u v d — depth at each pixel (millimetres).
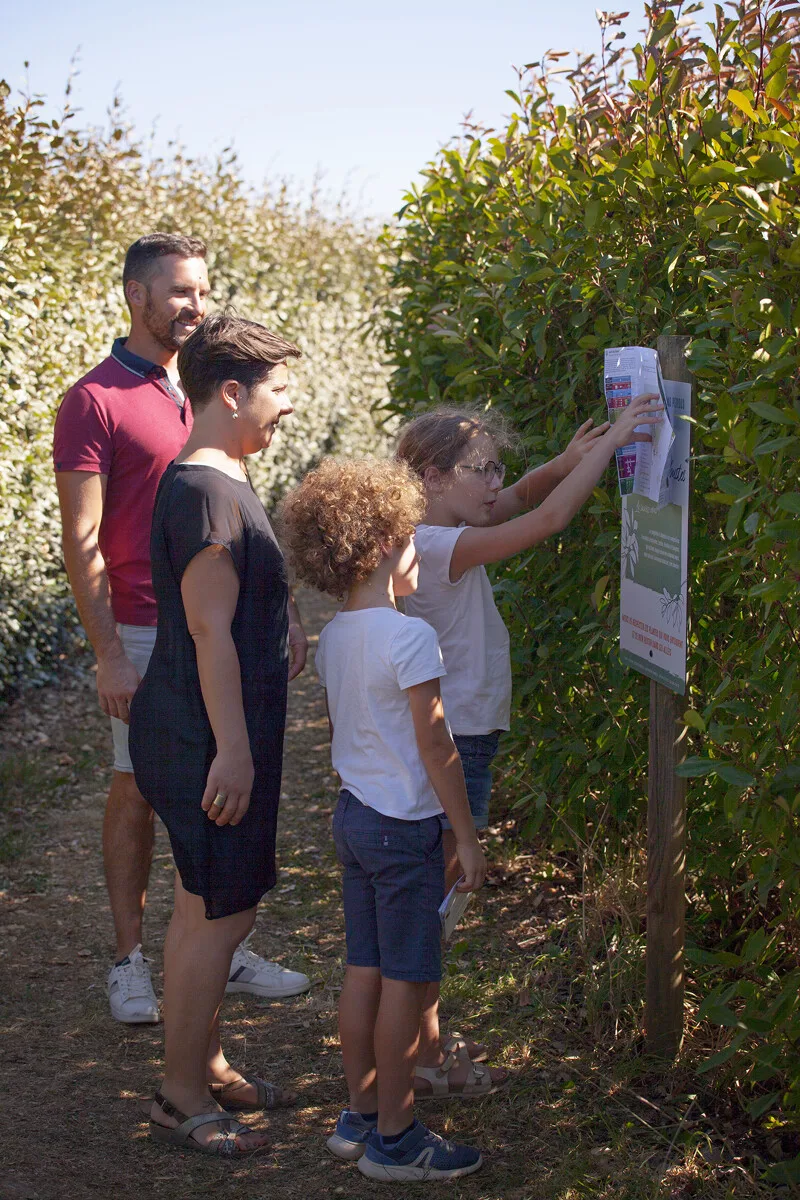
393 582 2416
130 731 2438
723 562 2736
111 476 3076
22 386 5590
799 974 2213
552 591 3580
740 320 2188
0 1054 2859
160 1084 2732
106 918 3750
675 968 2629
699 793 2867
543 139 3781
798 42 2740
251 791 2342
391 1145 2326
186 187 9352
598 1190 2268
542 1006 2969
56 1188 2312
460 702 2668
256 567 2336
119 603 3182
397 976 2277
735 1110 2523
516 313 3219
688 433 2311
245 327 2395
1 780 5020
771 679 2406
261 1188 2330
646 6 2893
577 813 3561
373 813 2301
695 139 2531
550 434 3314
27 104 5410
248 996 3201
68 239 6516
